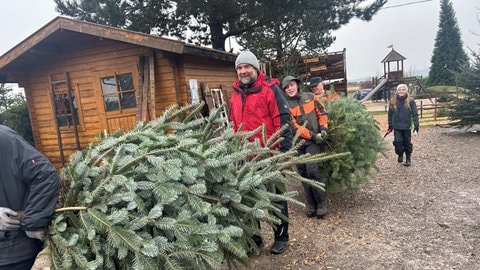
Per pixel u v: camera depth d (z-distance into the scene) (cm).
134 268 164
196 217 194
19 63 816
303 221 425
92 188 190
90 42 778
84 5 1345
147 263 167
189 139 203
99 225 171
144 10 1386
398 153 689
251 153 239
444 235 358
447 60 4438
